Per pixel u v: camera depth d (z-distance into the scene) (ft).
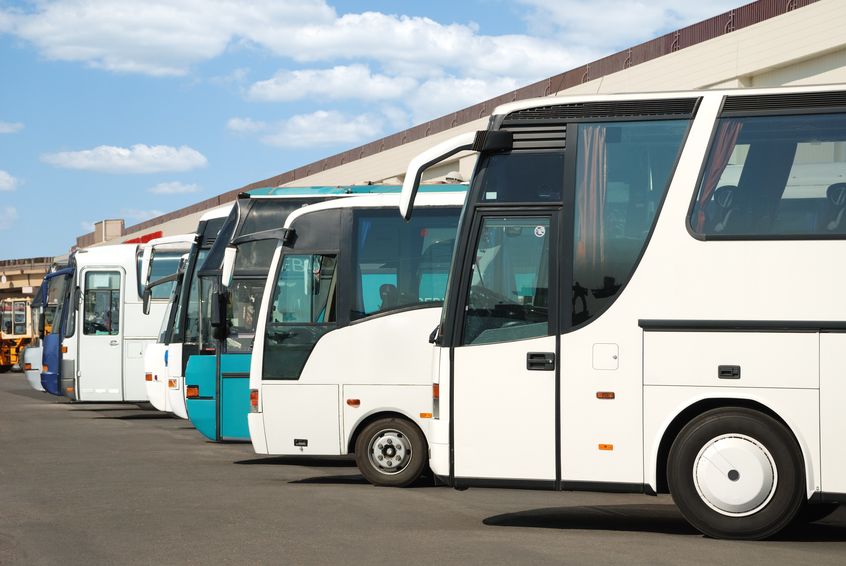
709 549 27.43
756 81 70.69
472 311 31.40
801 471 28.91
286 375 43.60
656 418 29.73
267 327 43.93
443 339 31.45
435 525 31.76
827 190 29.58
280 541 28.63
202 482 43.11
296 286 44.14
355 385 43.06
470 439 31.04
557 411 30.42
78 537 29.66
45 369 88.63
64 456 53.93
